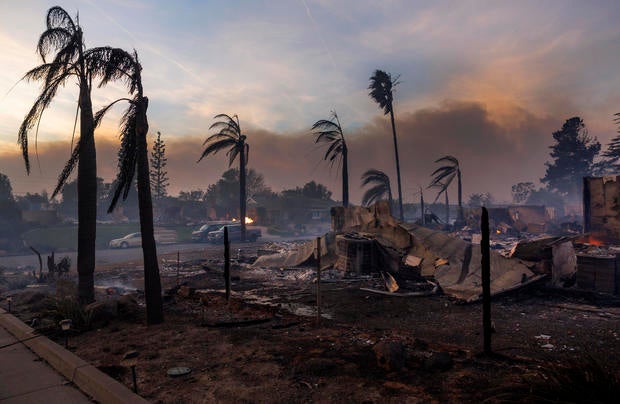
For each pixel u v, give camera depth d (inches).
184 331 289.9
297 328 297.1
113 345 260.8
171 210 2655.0
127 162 321.1
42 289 509.7
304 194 3705.7
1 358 251.9
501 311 373.1
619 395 135.5
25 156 329.1
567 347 260.1
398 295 450.6
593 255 437.1
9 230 1438.2
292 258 726.5
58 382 210.2
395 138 1626.5
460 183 1740.9
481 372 195.0
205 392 181.5
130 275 645.3
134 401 168.4
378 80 1588.3
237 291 500.1
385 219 649.6
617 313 350.9
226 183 3585.1
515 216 1867.6
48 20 389.7
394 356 202.1
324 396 173.0
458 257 514.6
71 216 3348.9
